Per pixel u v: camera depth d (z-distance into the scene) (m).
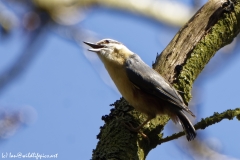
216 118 9.25
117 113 9.83
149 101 10.03
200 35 10.71
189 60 10.36
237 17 11.02
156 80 10.01
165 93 9.85
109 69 10.61
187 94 10.14
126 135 9.07
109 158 8.52
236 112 9.22
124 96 10.33
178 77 10.19
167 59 10.48
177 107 9.84
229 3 11.00
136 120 9.65
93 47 10.98
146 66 10.34
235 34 11.16
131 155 8.69
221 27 10.84
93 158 8.66
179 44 10.60
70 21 12.09
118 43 10.81
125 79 10.31
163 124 10.00
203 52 10.46
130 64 10.34
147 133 9.34
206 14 10.94
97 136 9.45
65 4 12.13
